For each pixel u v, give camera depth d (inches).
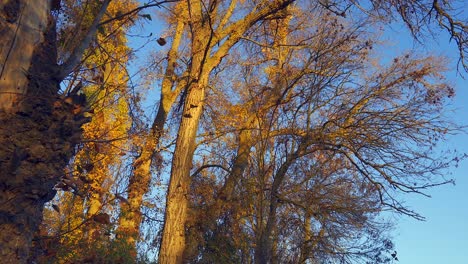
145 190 689.6
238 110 825.5
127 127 487.2
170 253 689.0
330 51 762.8
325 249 804.0
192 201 812.0
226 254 793.6
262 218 756.6
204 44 746.2
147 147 705.0
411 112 741.3
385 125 738.2
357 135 741.3
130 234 617.3
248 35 804.6
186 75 853.2
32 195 200.7
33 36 216.2
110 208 497.0
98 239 345.4
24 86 209.9
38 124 207.5
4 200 193.6
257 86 808.9
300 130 776.3
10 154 197.0
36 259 249.0
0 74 202.5
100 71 323.6
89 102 281.1
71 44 269.7
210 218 788.6
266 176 793.6
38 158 203.8
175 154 724.7
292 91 785.6
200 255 796.0
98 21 248.2
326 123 765.3
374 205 790.5
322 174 807.1
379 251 820.0
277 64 803.4
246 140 816.3
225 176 818.8
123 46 346.0
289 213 813.2
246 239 800.9
